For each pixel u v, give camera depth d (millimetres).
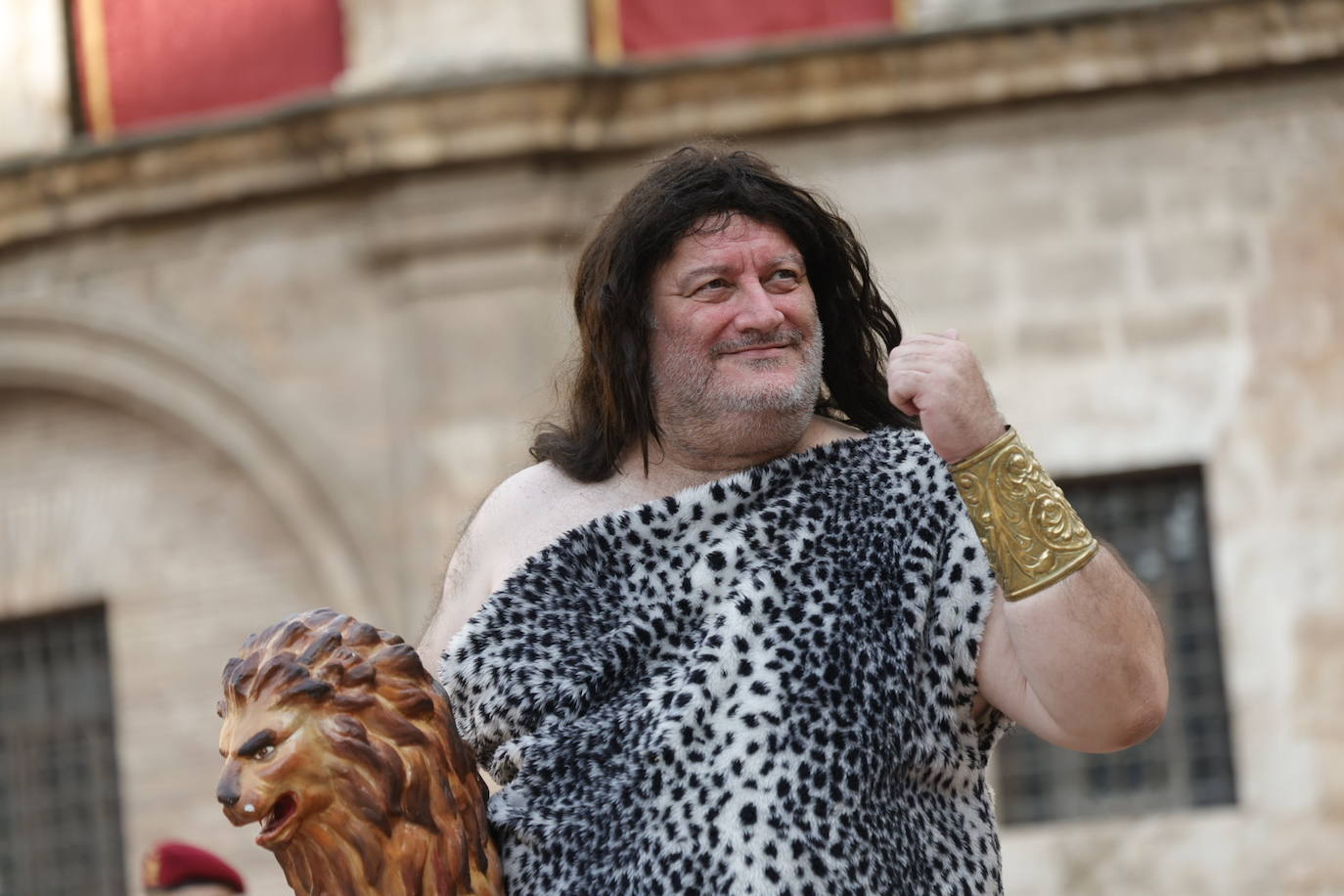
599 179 21422
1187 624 20734
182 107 23031
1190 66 20391
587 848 5152
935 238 20984
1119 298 20719
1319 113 20531
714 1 21312
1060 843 20469
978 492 5098
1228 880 20234
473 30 21297
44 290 23516
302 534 22578
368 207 22078
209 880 11492
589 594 5426
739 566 5320
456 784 5250
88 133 23422
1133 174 20750
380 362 22172
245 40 22734
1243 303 20547
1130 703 5020
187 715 23578
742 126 21031
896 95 20797
